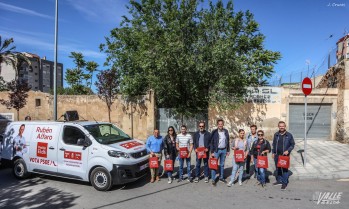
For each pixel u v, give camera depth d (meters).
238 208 5.89
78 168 7.52
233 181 7.77
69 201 6.46
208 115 14.80
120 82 16.02
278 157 7.45
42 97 18.05
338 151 12.02
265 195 6.79
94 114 16.11
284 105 14.74
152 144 8.15
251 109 14.74
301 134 15.26
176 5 15.05
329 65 17.25
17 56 19.70
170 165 7.89
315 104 15.17
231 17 15.08
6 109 19.30
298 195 6.76
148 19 15.53
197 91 14.29
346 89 13.99
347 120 14.02
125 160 7.18
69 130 7.93
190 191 7.18
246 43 15.14
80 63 24.28
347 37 15.16
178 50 12.73
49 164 7.95
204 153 7.84
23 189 7.45
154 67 13.34
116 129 8.82
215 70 13.55
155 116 15.09
